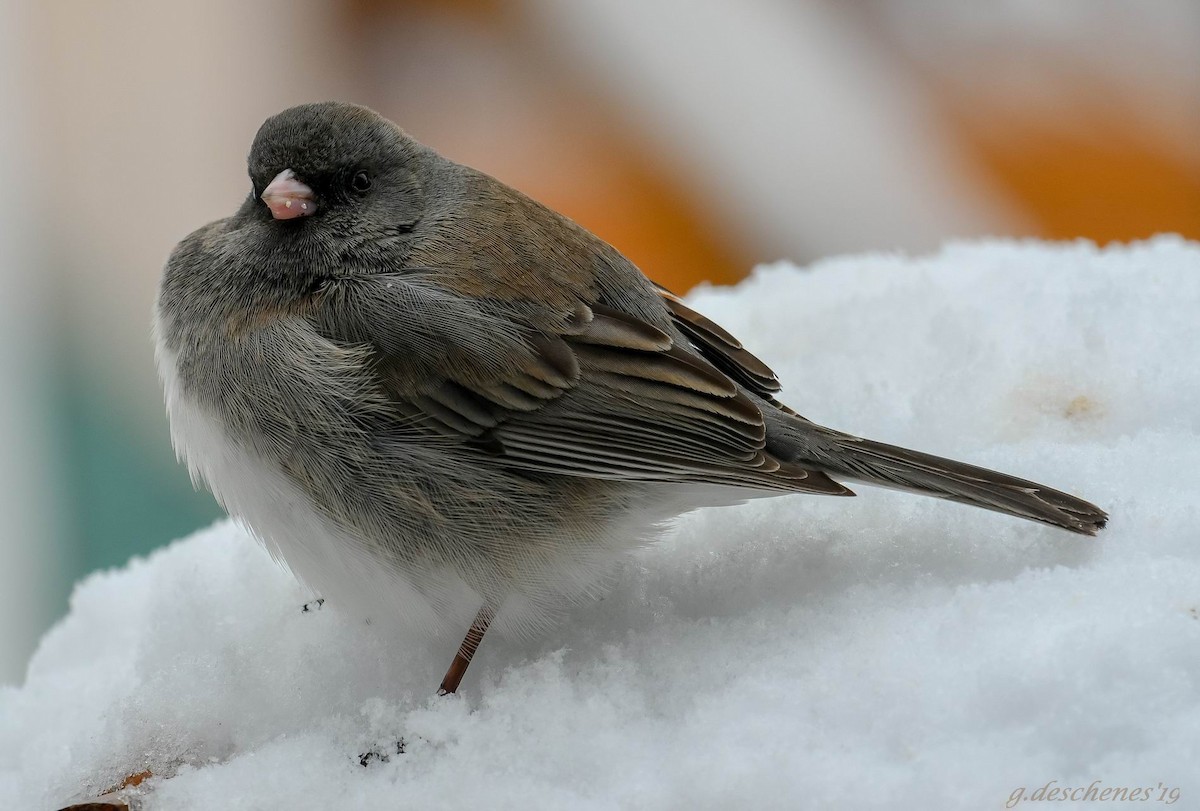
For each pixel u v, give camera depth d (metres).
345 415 1.67
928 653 1.65
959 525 1.68
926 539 1.68
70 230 2.04
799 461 1.68
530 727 1.65
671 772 1.64
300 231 1.69
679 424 1.68
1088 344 1.72
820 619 1.66
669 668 1.66
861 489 1.70
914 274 1.78
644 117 2.00
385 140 1.69
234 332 1.68
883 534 1.68
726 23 2.02
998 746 1.63
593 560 1.68
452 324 1.68
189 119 2.11
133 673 1.70
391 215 1.69
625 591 1.68
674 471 1.67
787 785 1.63
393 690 1.67
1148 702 1.63
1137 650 1.64
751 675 1.65
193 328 1.69
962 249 1.79
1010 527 1.67
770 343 1.75
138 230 2.06
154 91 2.11
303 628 1.69
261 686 1.68
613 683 1.66
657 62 2.01
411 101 2.09
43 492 1.90
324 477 1.68
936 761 1.63
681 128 1.98
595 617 1.68
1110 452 1.69
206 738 1.67
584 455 1.68
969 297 1.75
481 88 2.07
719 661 1.66
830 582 1.67
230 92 2.12
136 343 2.00
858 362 1.74
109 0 2.09
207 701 1.67
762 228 1.91
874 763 1.63
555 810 1.64
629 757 1.64
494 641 1.68
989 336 1.73
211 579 1.71
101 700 1.69
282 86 2.13
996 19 2.02
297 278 1.69
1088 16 2.01
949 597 1.66
